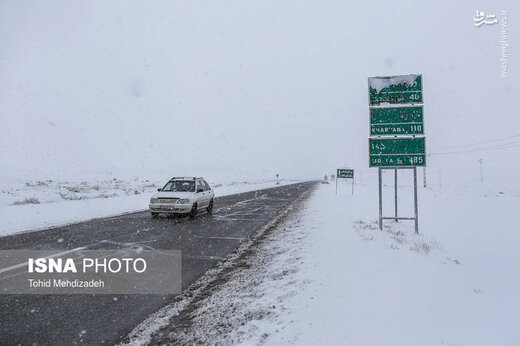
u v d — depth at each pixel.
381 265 6.12
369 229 10.40
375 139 10.76
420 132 10.54
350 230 10.23
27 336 3.76
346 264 6.25
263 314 4.21
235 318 4.17
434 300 4.41
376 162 10.73
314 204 20.30
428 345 3.21
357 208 17.55
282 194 31.89
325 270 5.94
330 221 12.48
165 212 13.98
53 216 14.26
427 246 7.96
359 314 3.99
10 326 3.99
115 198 24.94
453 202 22.19
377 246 7.74
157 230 11.05
